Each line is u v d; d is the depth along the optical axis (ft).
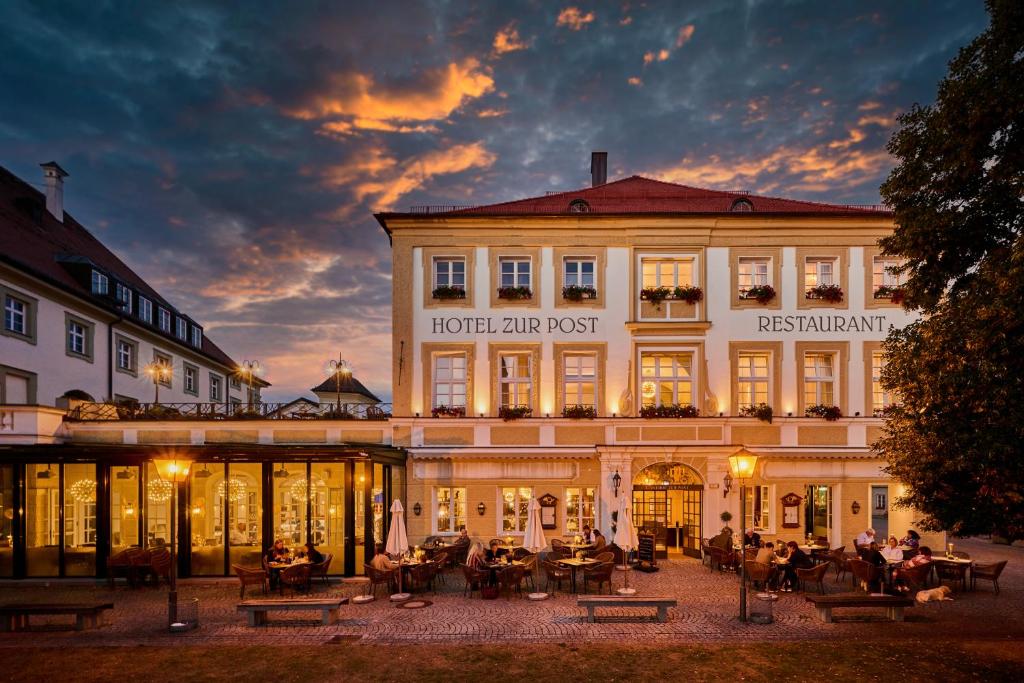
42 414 62.80
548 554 59.36
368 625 41.83
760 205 73.36
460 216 68.08
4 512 59.16
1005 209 34.65
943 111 35.24
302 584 52.75
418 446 66.69
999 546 78.48
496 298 68.44
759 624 41.42
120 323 94.22
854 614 43.62
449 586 53.11
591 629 40.60
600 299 68.59
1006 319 29.94
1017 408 30.76
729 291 68.54
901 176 38.91
